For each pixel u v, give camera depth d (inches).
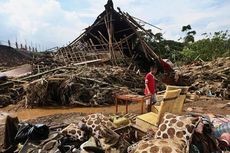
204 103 459.5
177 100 239.9
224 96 578.6
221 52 1339.8
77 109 509.0
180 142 176.2
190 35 2036.2
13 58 1615.4
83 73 601.9
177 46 1828.2
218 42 1389.0
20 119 442.3
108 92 547.2
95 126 212.1
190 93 573.6
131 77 647.1
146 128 228.2
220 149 200.5
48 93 547.8
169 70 807.1
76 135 211.8
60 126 252.4
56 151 182.7
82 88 547.2
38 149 188.4
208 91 630.5
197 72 815.7
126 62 794.8
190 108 404.5
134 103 539.2
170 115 198.5
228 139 213.2
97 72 615.2
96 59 783.1
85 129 213.2
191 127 185.2
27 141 202.4
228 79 682.8
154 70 340.5
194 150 179.8
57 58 808.9
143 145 171.2
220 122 236.1
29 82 594.9
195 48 1451.8
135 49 922.7
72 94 545.3
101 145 195.5
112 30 879.1
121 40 877.2
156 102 336.5
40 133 207.2
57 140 195.6
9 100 569.9
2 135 280.4
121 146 198.5
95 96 538.9
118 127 234.2
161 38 1439.5
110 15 889.5
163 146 163.8
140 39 871.7
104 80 599.5
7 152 210.2
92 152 181.6
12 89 601.0
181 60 1381.6
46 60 779.4
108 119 235.1
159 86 674.8
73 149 184.4
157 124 217.6
